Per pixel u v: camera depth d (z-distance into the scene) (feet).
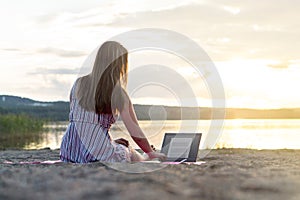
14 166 13.33
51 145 51.08
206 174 9.98
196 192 7.60
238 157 18.47
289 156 18.94
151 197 7.12
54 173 9.96
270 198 7.22
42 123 80.69
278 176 9.67
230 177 9.45
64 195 7.32
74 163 14.07
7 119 75.77
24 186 8.21
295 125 82.38
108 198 7.04
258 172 10.50
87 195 7.29
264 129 65.72
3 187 8.16
